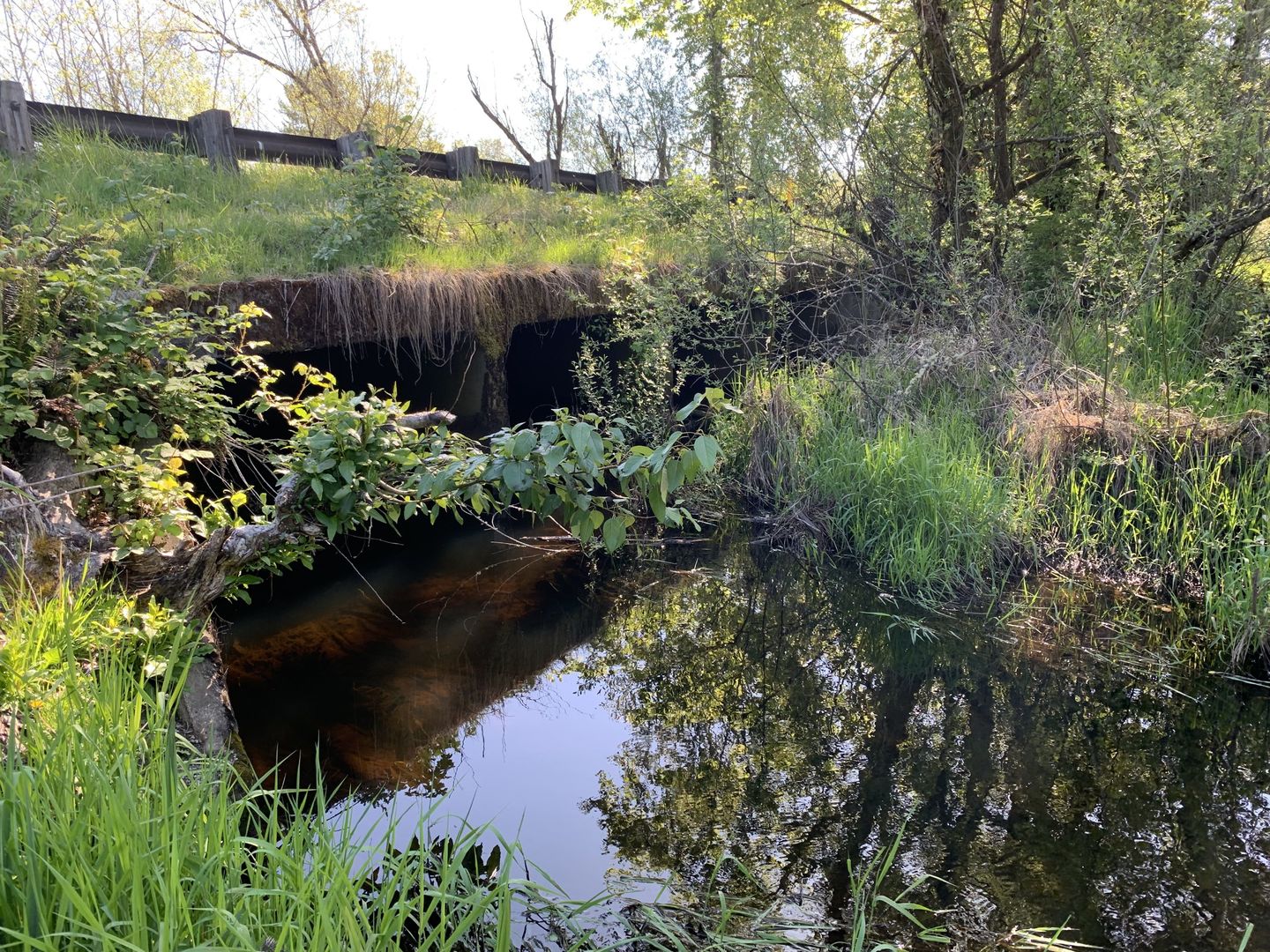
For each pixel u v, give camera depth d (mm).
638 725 3994
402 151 6824
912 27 8078
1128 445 5586
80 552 3074
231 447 4668
